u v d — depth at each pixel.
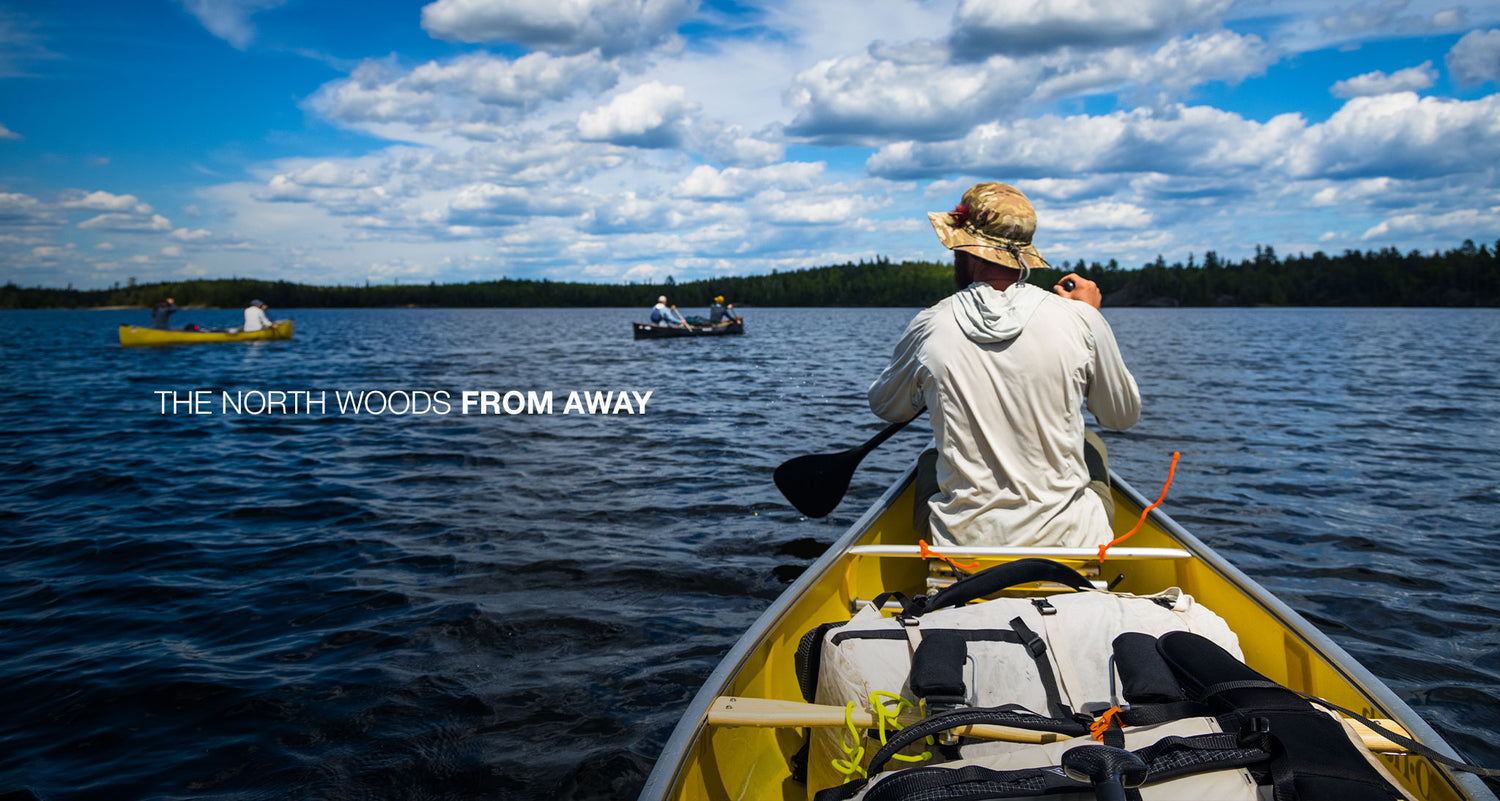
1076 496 2.26
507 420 10.27
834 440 8.64
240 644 3.55
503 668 3.28
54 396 13.41
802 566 4.43
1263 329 43.97
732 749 1.75
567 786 2.51
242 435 9.35
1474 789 1.29
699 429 9.41
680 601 3.95
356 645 3.51
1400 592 4.05
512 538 5.01
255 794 2.50
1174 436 8.74
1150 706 1.32
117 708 3.00
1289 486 6.35
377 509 5.80
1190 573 2.54
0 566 4.63
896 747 1.30
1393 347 27.02
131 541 5.09
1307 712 1.19
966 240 2.24
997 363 2.15
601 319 78.31
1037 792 1.14
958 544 2.27
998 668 1.46
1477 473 6.83
